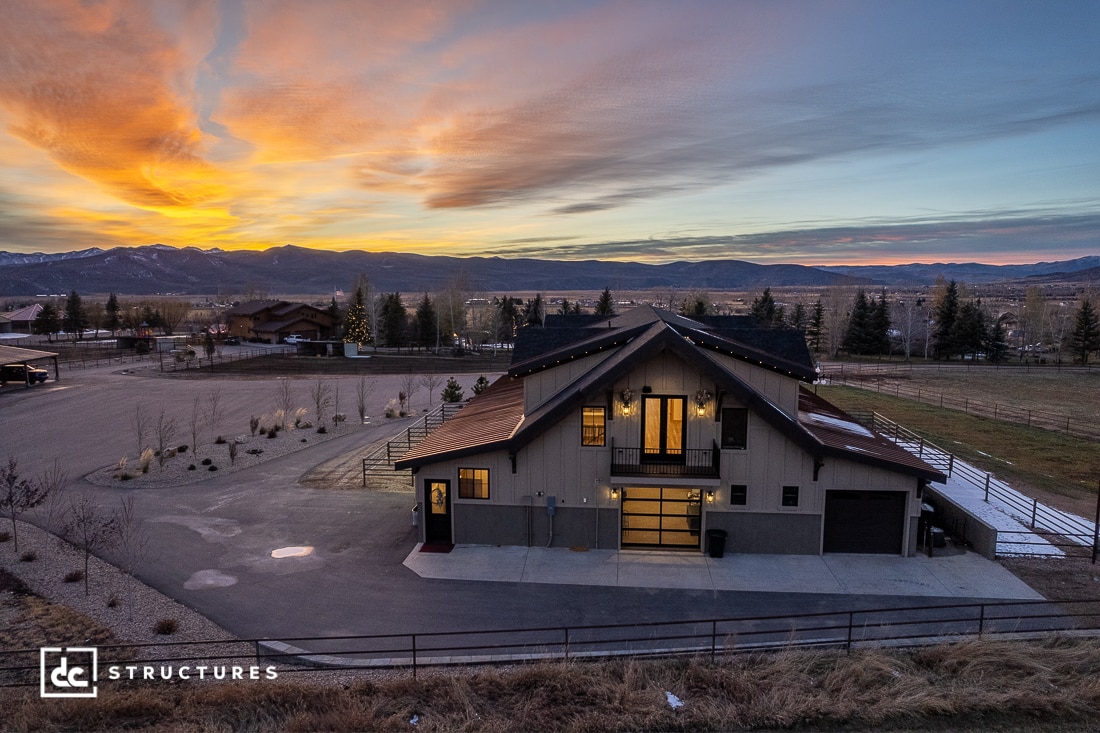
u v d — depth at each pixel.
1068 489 28.22
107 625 15.79
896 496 20.30
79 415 44.34
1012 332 131.00
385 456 33.16
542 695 12.90
